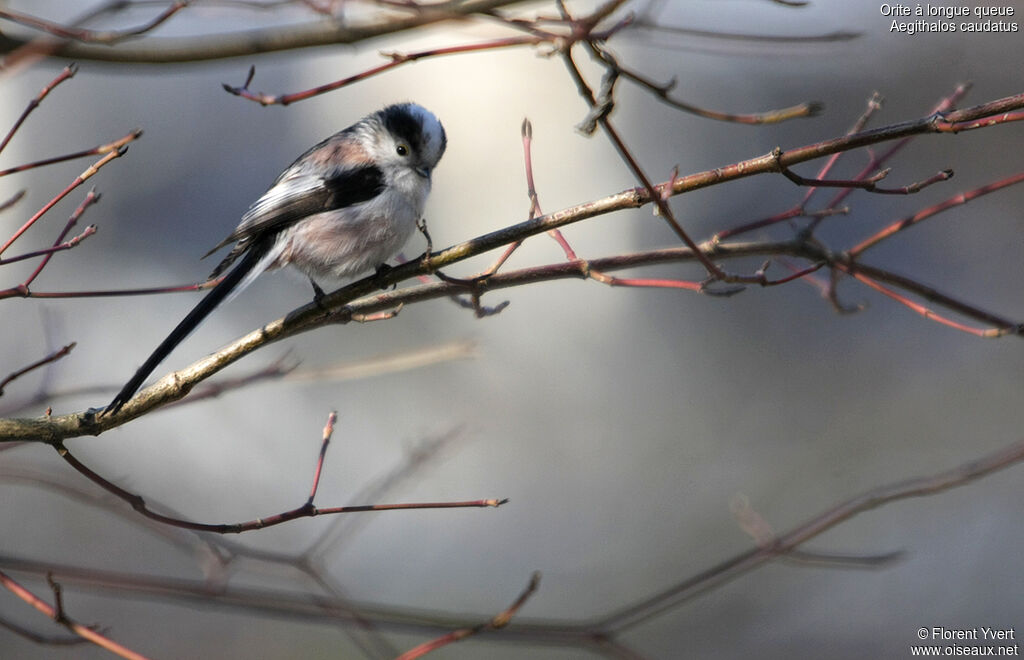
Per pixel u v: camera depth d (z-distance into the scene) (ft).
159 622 36.09
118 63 13.78
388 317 18.95
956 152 46.57
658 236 48.32
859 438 43.11
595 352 46.60
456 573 40.83
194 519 39.88
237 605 19.56
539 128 49.44
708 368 46.21
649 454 44.19
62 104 46.42
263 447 42.14
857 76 47.19
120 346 43.50
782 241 20.61
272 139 49.83
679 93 48.83
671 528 41.81
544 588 40.55
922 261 46.52
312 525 40.83
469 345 30.12
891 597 38.27
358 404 43.86
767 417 44.62
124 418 16.66
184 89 48.70
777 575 39.04
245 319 45.93
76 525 36.91
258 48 14.01
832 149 15.28
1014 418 42.29
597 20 12.76
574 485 43.70
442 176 49.32
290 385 43.47
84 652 34.55
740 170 15.70
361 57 49.80
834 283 21.59
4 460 25.54
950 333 45.16
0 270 42.70
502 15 14.85
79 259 44.88
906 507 40.60
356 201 23.04
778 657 36.94
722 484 42.70
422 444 38.24
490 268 18.38
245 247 23.15
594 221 48.34
